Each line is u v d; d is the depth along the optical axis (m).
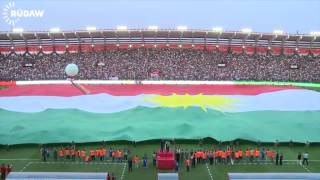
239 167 50.62
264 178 37.69
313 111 73.06
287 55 116.88
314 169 50.00
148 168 50.47
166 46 118.69
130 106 75.44
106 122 66.31
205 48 118.75
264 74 106.31
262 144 58.69
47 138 59.16
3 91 90.12
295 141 58.75
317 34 115.75
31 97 82.69
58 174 38.44
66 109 73.44
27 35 115.00
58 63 110.06
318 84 101.19
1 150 56.69
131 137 59.94
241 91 91.50
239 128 63.12
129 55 113.81
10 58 112.50
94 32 115.25
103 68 107.31
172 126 63.81
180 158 52.50
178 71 106.75
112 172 48.91
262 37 117.25
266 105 77.12
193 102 77.88
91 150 55.50
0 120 66.75
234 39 118.50
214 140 59.16
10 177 38.12
